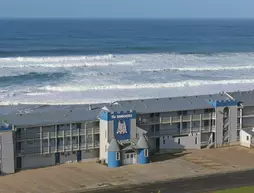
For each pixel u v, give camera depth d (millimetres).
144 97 120188
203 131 88250
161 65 168375
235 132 90312
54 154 78438
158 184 69062
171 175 73125
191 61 182750
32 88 127438
